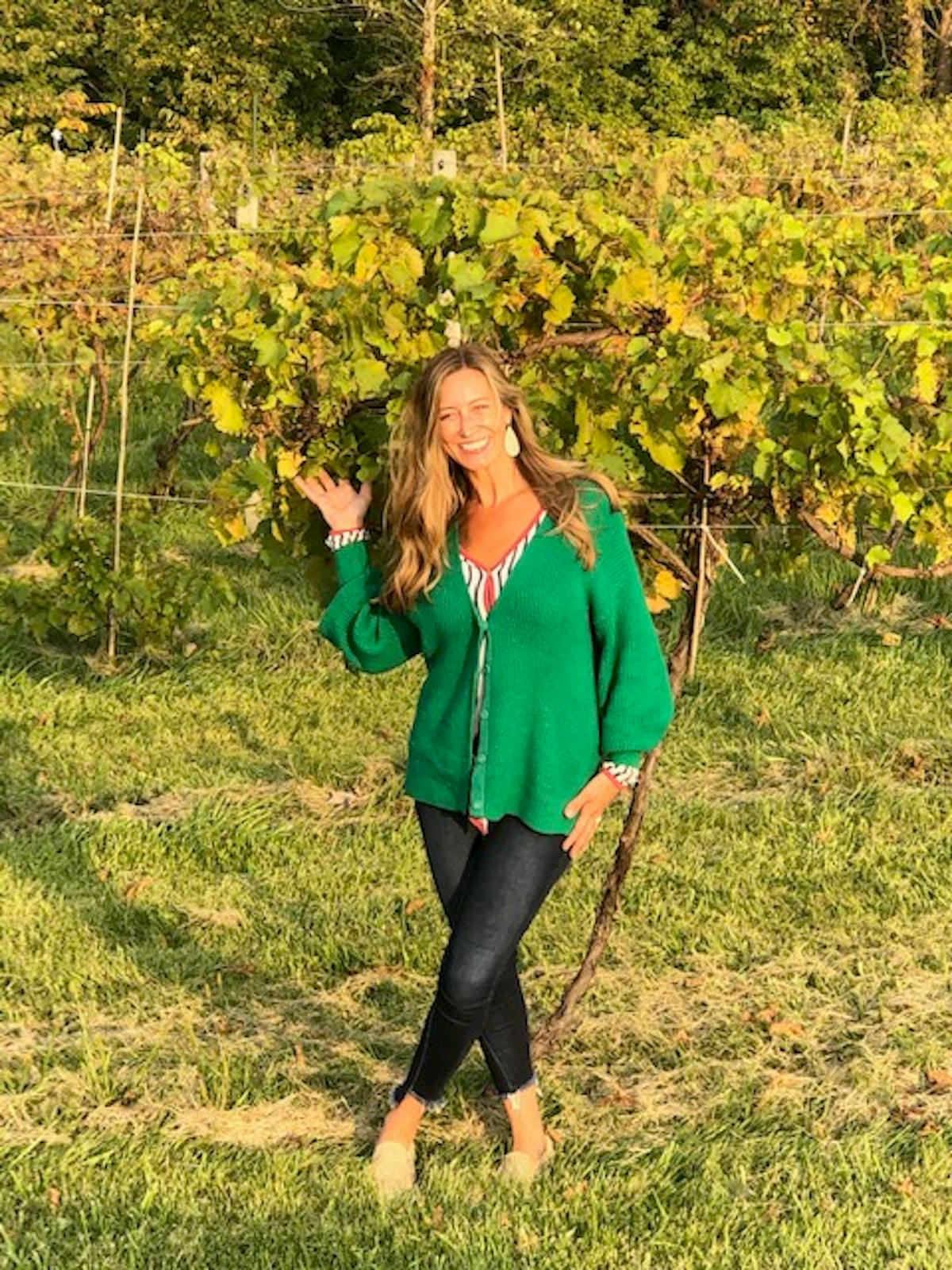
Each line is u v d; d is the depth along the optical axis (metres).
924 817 5.67
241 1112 3.92
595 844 5.47
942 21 34.00
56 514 8.79
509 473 3.36
